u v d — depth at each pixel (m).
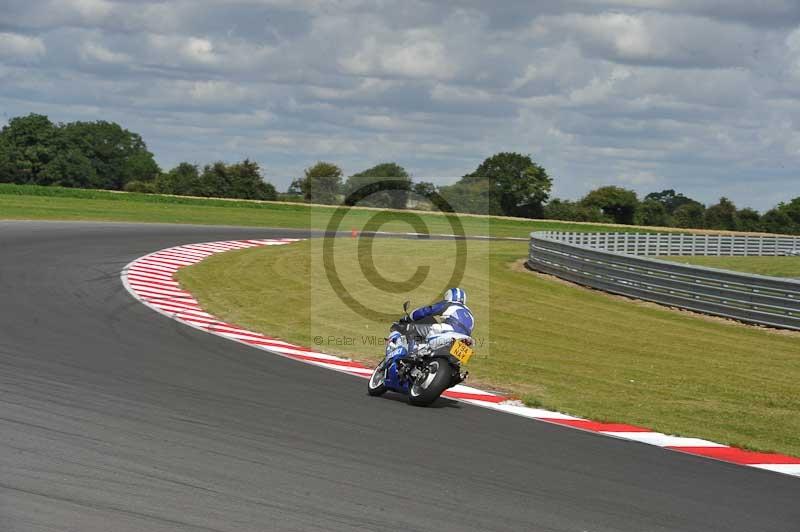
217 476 10.63
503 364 22.88
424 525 9.41
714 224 150.62
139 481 10.20
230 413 14.48
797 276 56.47
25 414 13.16
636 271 37.81
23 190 101.00
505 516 9.95
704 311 34.16
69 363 18.06
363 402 16.64
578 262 42.12
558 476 12.00
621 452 14.02
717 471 13.27
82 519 8.84
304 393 17.02
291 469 11.20
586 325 30.55
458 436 14.12
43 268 35.22
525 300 35.88
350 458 12.04
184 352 20.83
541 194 139.50
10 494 9.41
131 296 30.19
